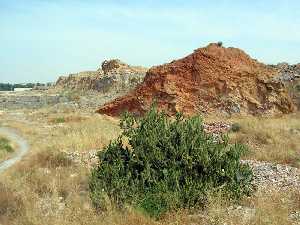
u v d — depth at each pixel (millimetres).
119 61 93125
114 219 8531
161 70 43938
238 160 10422
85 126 32906
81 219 8477
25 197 10281
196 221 8547
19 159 21859
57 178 12977
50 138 28844
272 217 8047
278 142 21000
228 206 9188
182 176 9875
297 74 48031
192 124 10539
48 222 8492
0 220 8938
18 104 84438
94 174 10219
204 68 42406
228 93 40906
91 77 93812
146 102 41969
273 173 13156
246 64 43500
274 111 39969
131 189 9703
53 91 97750
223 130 26562
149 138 10312
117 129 29672
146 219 8570
